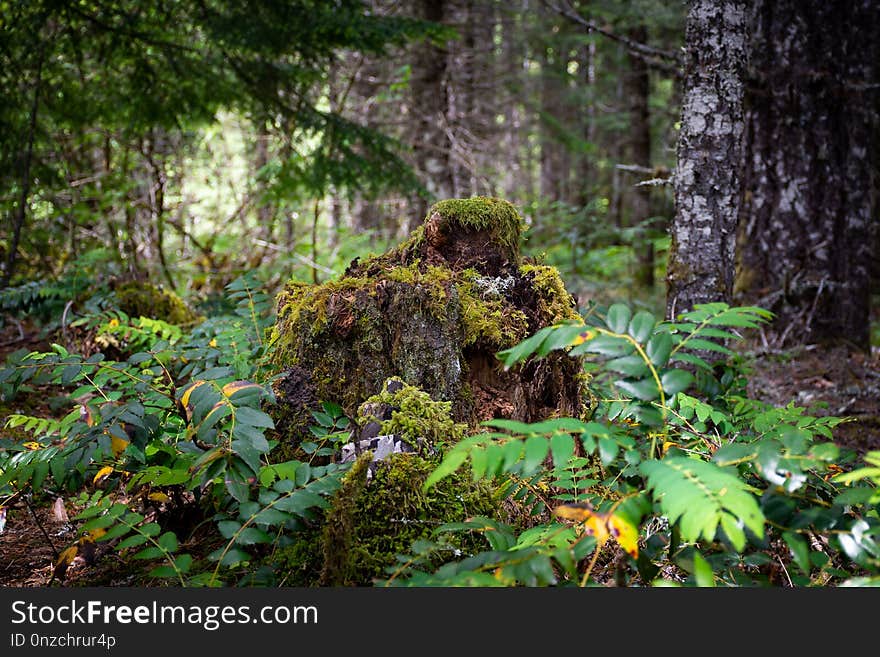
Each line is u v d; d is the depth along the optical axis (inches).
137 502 105.5
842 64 254.7
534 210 436.8
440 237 113.9
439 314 101.9
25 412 160.1
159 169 317.4
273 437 101.5
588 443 63.3
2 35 216.2
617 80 606.2
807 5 252.2
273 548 91.9
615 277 405.1
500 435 63.7
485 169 456.1
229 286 146.5
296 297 113.1
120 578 93.4
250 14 244.2
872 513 79.3
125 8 243.8
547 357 106.2
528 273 112.8
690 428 101.1
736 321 77.6
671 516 57.9
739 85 151.5
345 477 82.4
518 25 555.8
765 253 261.1
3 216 276.8
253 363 125.4
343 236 356.5
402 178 285.9
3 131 240.2
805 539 74.3
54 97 258.4
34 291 194.1
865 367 227.5
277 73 267.6
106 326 156.6
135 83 256.8
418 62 376.2
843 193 256.2
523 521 95.7
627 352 70.6
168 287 289.7
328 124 275.0
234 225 383.2
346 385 103.7
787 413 106.7
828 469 95.8
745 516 54.4
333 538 81.0
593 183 642.8
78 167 315.9
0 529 99.3
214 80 263.9
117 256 270.1
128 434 93.0
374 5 398.9
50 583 93.8
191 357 128.3
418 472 86.4
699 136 152.3
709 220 152.6
